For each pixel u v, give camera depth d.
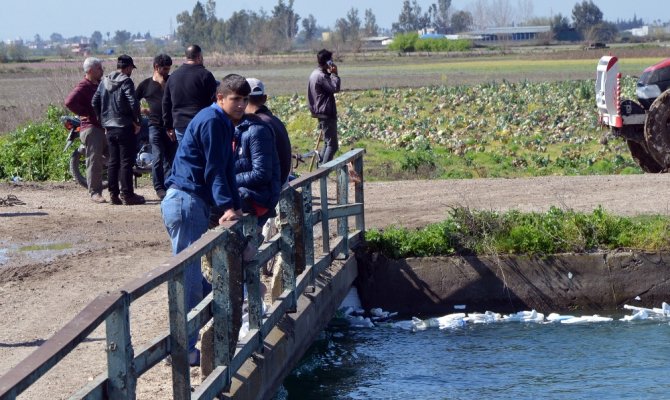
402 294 11.38
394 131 30.75
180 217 6.54
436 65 79.81
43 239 11.62
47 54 161.62
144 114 14.46
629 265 11.27
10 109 29.88
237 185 7.06
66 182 16.31
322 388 8.78
